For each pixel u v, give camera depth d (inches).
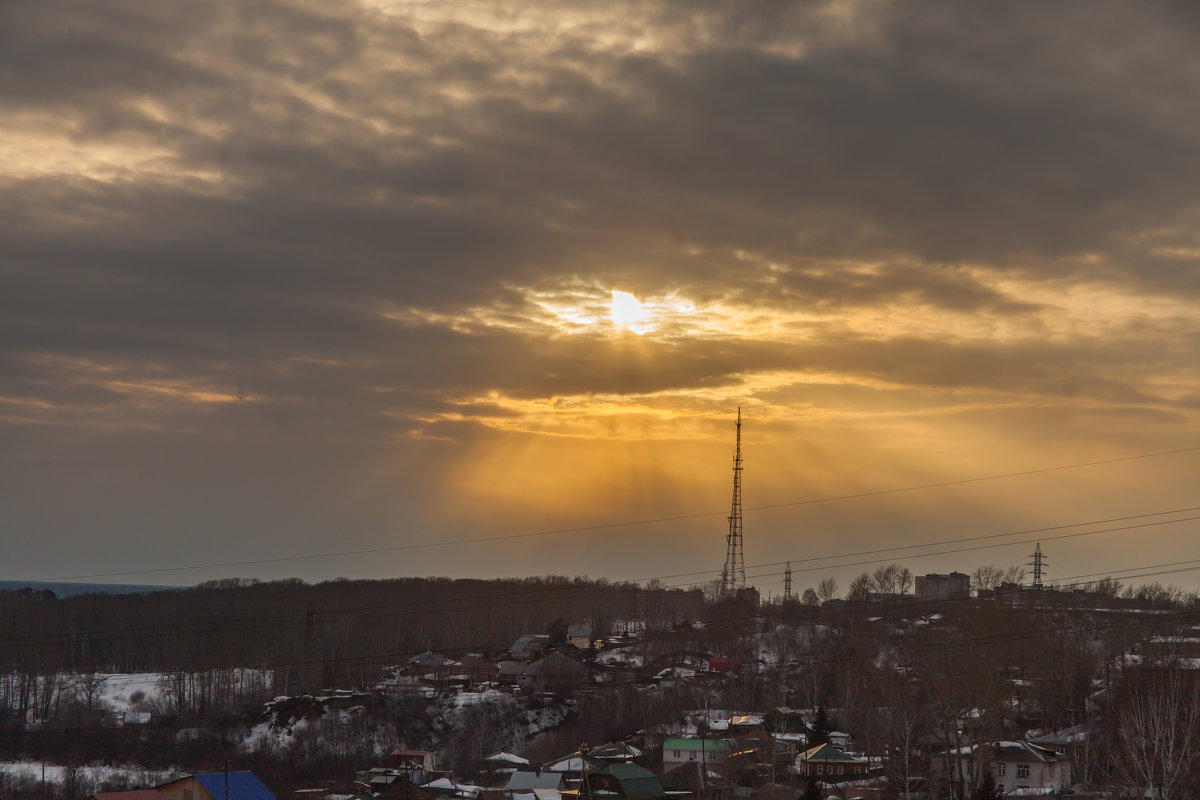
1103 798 4544.8
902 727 5511.8
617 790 5428.2
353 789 5900.6
